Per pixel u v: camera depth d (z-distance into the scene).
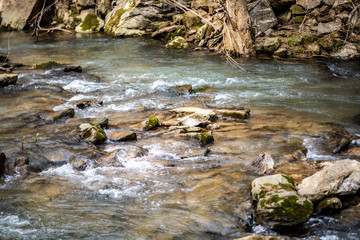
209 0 21.25
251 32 17.42
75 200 5.65
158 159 7.07
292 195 5.23
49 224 5.06
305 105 10.46
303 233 4.97
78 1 27.16
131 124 8.98
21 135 8.12
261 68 14.95
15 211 5.34
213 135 8.23
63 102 10.61
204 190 5.89
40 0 27.75
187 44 19.42
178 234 4.87
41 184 6.13
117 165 6.78
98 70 14.88
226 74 14.08
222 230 4.98
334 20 17.83
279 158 6.99
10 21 27.81
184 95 11.42
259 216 5.17
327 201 5.28
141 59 16.91
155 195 5.78
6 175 6.37
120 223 5.09
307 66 15.23
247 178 6.27
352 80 13.10
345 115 9.61
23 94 11.27
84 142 7.82
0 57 16.47
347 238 4.83
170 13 23.20
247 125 8.85
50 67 15.29
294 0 19.36
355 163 5.78
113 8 26.27
